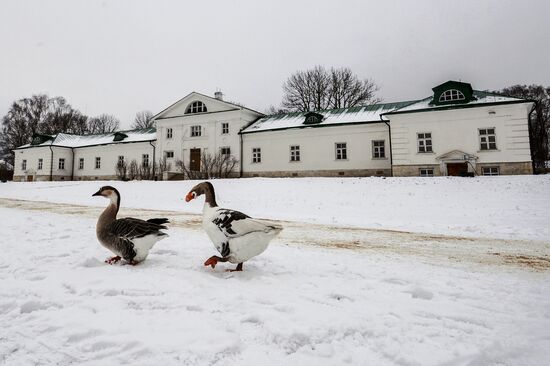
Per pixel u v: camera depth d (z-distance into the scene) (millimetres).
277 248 6578
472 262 5695
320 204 17078
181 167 38531
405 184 20781
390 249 6812
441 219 12516
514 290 4043
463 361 2318
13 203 17875
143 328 2744
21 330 2727
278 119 38344
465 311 3293
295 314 3068
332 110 36656
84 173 49219
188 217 12336
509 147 25375
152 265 4844
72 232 7902
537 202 14531
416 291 3830
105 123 86812
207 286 3846
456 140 26812
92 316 2977
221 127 37969
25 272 4355
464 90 27016
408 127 28219
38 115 69688
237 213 4402
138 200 20969
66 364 2256
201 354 2363
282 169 34906
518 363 2350
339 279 4336
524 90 58344
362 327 2820
